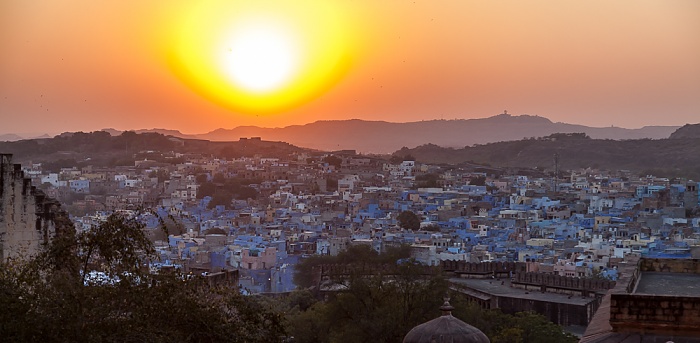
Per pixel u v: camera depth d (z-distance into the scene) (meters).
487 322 91.44
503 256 180.88
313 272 157.88
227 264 180.00
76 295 32.78
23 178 41.28
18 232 41.06
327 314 89.94
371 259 130.25
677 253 161.75
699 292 42.56
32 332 30.94
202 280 37.94
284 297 120.19
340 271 117.25
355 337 84.44
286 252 193.75
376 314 85.25
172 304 34.88
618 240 193.00
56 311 31.92
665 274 48.66
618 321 34.59
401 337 84.69
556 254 175.62
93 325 32.34
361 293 88.62
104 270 35.91
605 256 168.62
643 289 43.34
